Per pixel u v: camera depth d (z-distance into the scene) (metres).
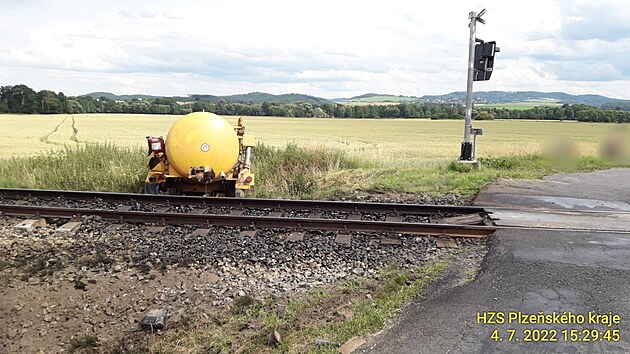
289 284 7.11
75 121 74.81
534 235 8.84
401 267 7.71
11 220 10.01
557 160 21.48
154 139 12.12
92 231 9.38
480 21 17.48
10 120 76.62
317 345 5.39
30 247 8.38
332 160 17.86
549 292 6.43
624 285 6.59
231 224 9.63
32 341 5.89
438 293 6.62
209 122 12.09
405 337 5.45
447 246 8.69
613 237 8.80
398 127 79.06
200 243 8.62
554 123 100.25
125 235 9.13
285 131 60.97
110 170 15.58
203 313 6.30
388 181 14.61
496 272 7.12
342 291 6.83
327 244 8.65
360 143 43.75
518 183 15.00
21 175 15.52
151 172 12.30
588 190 14.15
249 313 6.22
